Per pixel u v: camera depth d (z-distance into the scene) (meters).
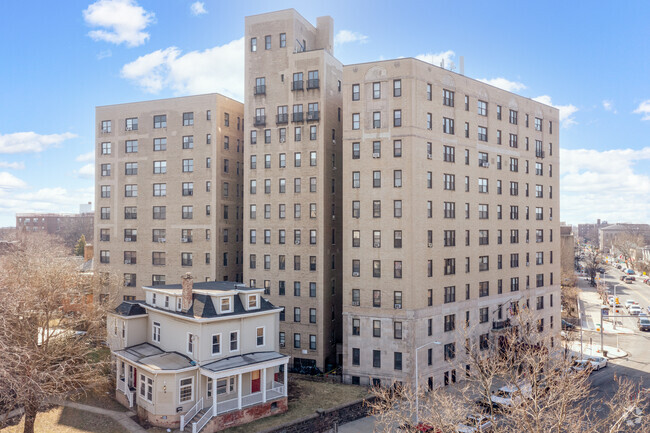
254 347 45.22
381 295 50.66
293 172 59.31
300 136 59.06
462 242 55.03
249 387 43.19
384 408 43.06
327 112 58.84
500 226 60.12
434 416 30.25
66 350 44.16
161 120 67.75
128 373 43.72
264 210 60.81
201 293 43.81
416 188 50.22
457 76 55.53
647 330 85.25
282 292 59.53
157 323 47.56
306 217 58.50
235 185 68.50
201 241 65.00
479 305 56.66
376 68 51.97
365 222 51.72
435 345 51.16
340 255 61.44
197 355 41.38
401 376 49.25
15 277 46.66
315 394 47.56
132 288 68.62
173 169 66.88
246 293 44.84
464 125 56.09
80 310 55.75
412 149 50.09
